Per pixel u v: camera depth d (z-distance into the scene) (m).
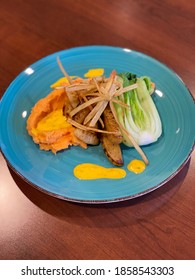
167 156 0.32
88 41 0.43
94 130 0.33
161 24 0.44
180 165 0.31
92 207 0.31
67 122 0.34
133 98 0.35
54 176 0.31
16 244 0.29
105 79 0.35
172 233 0.29
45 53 0.42
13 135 0.34
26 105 0.36
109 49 0.39
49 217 0.30
